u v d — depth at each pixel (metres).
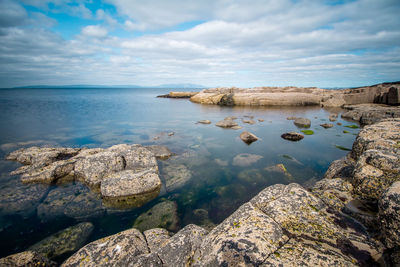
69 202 2.67
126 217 2.37
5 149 4.39
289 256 1.18
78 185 3.02
